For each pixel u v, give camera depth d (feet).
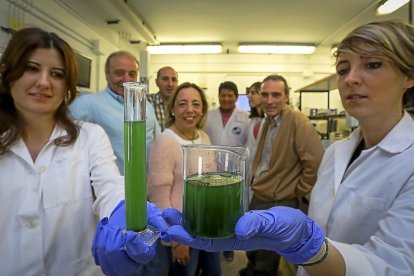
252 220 1.62
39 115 2.88
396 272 1.82
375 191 2.42
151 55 21.66
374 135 2.71
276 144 5.90
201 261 5.64
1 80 2.71
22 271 2.59
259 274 6.63
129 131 1.62
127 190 1.68
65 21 10.59
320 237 1.91
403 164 2.31
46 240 2.71
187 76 21.88
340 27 15.64
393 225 2.03
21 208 2.63
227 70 21.83
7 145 2.68
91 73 12.66
